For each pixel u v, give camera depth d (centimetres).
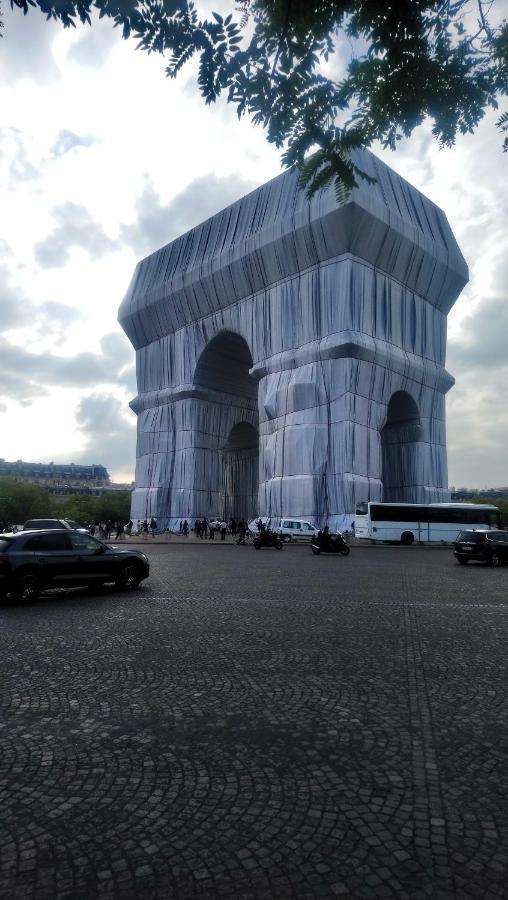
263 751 433
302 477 4125
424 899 264
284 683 606
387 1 247
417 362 4666
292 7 247
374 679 624
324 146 284
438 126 286
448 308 5169
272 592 1320
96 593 1312
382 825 327
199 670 654
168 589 1378
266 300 4712
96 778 387
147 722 493
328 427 4134
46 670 654
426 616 1015
